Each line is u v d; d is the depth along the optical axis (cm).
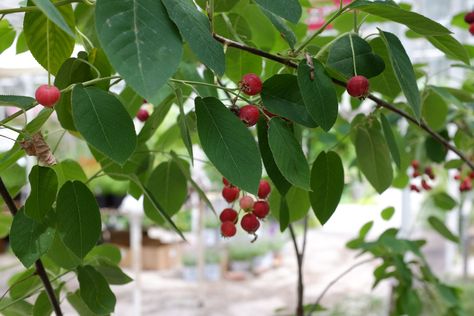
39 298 40
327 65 34
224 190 38
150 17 28
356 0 33
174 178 44
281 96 34
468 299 119
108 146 30
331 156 37
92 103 31
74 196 35
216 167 31
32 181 34
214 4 36
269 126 32
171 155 41
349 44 34
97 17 28
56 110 36
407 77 32
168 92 39
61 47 37
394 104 50
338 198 37
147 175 45
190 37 29
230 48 41
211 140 31
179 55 28
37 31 36
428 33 33
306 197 42
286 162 32
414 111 32
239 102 49
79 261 39
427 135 56
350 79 33
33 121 33
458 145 60
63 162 41
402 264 54
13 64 63
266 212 36
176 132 49
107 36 27
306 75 32
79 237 35
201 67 47
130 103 45
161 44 28
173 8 29
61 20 27
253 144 31
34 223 35
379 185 42
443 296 55
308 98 32
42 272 38
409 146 64
